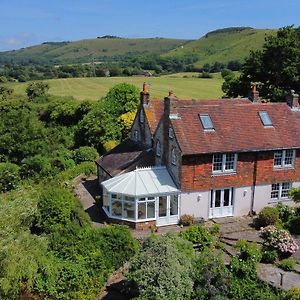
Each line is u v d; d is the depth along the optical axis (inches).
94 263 901.2
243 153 1250.6
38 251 844.0
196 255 901.2
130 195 1195.3
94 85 4045.3
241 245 1020.5
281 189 1331.2
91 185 1633.9
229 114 1315.2
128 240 962.1
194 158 1205.7
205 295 822.5
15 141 2161.7
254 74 2139.5
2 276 781.3
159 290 774.5
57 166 1985.7
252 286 869.2
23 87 4013.3
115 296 896.9
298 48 1978.3
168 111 1253.7
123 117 2265.0
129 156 1462.8
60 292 855.7
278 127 1334.9
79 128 2383.1
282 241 1005.2
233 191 1275.8
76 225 1014.4
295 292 808.3
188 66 6515.8
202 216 1257.4
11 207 926.4
